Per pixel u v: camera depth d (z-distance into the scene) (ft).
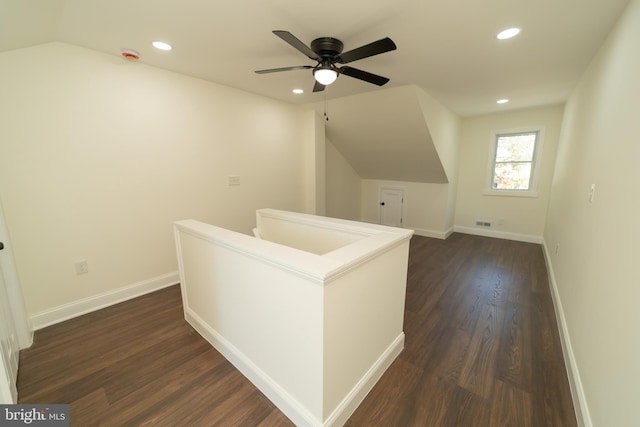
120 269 8.42
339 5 5.23
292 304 4.23
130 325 7.23
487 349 6.36
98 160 7.68
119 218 8.25
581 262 6.00
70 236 7.42
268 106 12.07
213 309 6.21
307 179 14.30
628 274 3.53
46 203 6.97
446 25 5.91
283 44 6.96
